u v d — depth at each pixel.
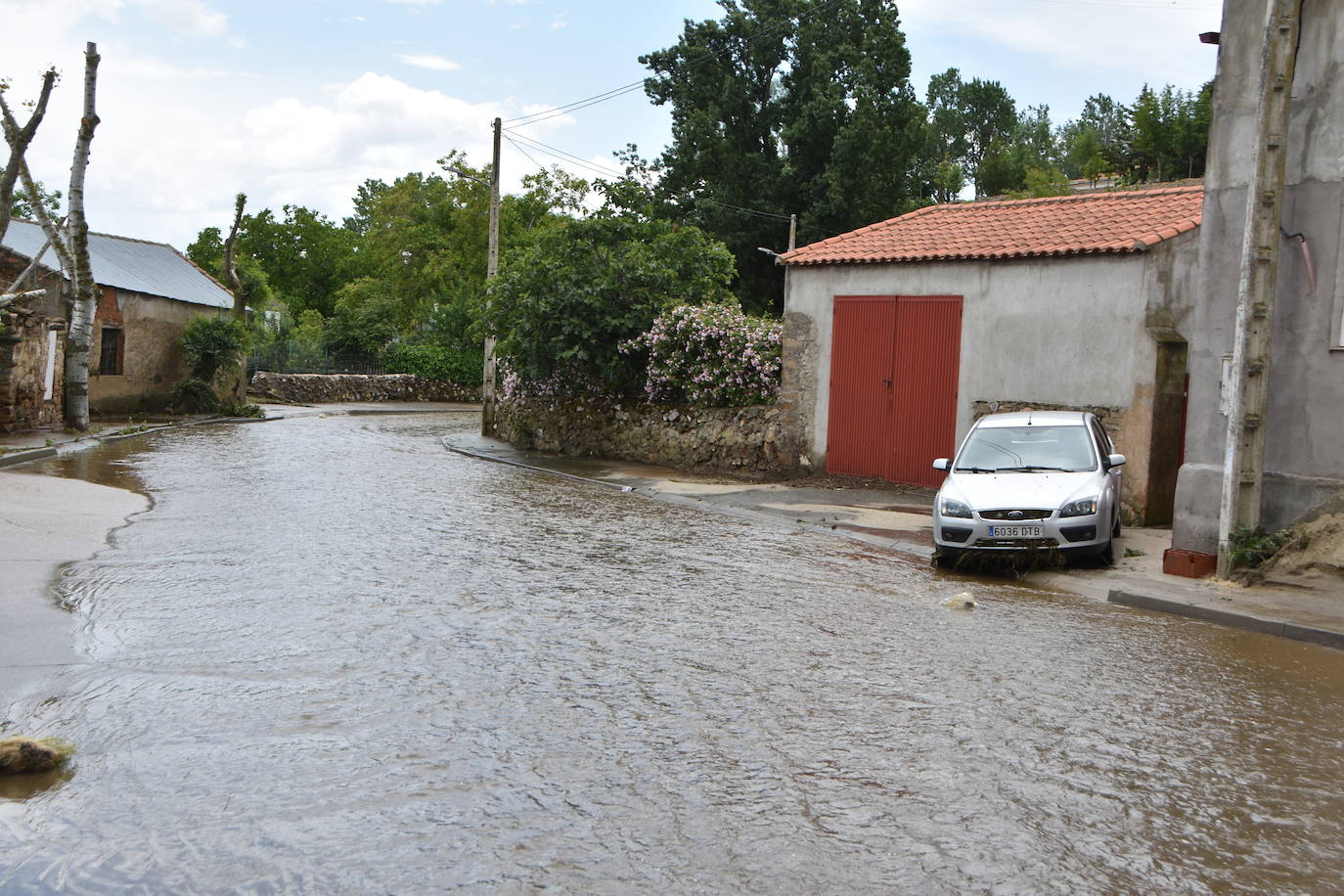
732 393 20.81
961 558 10.97
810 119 44.81
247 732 5.35
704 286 24.48
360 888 3.82
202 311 35.12
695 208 46.81
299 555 10.23
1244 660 7.60
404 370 52.59
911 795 4.78
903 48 45.03
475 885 3.86
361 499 14.88
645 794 4.70
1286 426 10.70
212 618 7.59
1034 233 16.94
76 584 8.56
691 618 8.17
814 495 17.06
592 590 9.11
